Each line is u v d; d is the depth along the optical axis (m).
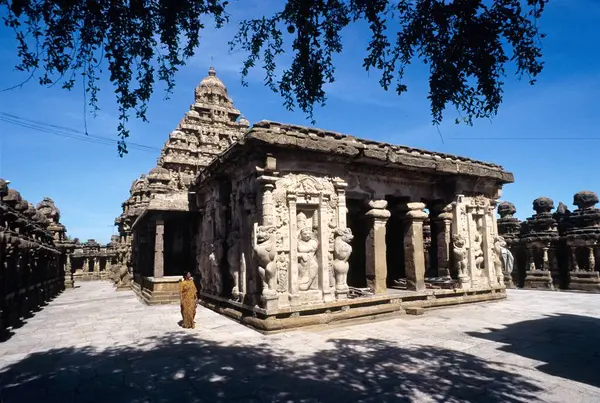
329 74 6.16
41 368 7.30
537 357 7.52
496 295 15.80
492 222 16.61
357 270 17.78
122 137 5.63
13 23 4.67
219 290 13.95
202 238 17.02
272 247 10.34
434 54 5.38
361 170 13.23
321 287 11.30
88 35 5.11
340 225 11.82
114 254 42.59
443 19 5.05
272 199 10.72
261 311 10.23
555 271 21.48
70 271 30.23
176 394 5.79
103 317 13.39
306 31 5.74
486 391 5.71
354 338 9.28
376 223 13.29
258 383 6.20
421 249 14.39
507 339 9.07
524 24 4.89
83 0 4.95
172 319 12.66
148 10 5.21
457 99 5.43
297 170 11.32
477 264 15.89
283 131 10.66
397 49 5.58
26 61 4.84
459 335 9.53
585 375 6.44
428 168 13.86
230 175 13.62
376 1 5.36
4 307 10.50
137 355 8.10
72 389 6.12
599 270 20.25
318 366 7.04
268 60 6.33
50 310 15.73
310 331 10.12
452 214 15.30
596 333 9.67
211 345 8.84
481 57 5.01
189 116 27.62
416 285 13.90
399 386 5.95
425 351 8.02
